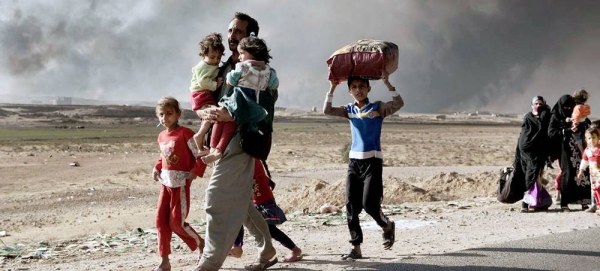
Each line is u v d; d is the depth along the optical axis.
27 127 140.25
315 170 36.16
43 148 58.97
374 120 7.45
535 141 13.00
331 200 17.97
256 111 6.05
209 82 6.67
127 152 55.88
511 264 6.68
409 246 8.56
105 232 15.84
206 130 6.51
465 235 9.60
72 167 39.88
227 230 6.10
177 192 6.83
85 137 88.12
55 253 10.11
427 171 31.95
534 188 13.15
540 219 11.59
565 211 13.15
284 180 29.81
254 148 6.12
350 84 7.47
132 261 8.75
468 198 18.42
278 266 7.18
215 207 6.11
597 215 12.15
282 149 59.50
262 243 6.86
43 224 18.47
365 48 7.43
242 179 6.16
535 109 13.16
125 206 22.52
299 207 17.92
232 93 6.37
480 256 7.03
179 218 6.84
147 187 28.55
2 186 29.75
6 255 9.91
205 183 28.12
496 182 20.20
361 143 7.46
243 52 6.26
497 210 13.85
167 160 6.82
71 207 22.42
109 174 35.53
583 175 13.05
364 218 13.05
